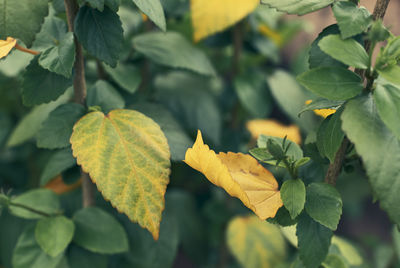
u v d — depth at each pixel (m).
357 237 1.19
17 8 0.48
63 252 0.58
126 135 0.51
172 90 0.81
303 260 0.50
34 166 0.88
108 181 0.49
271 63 1.11
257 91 0.79
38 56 0.51
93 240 0.58
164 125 0.58
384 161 0.45
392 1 1.09
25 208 0.57
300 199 0.48
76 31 0.49
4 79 0.72
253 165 0.51
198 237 0.96
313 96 0.78
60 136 0.53
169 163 0.51
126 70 0.62
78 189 0.72
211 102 0.81
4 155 0.91
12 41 0.50
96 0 0.48
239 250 0.79
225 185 0.48
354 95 0.46
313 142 0.53
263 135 0.52
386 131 0.45
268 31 0.89
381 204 0.45
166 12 0.70
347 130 0.45
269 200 0.49
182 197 0.97
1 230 0.73
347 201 1.11
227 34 0.81
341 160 0.50
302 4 0.49
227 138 0.86
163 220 0.69
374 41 0.46
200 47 0.90
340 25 0.47
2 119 0.87
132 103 0.61
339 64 0.49
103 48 0.50
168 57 0.66
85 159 0.50
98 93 0.56
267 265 0.78
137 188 0.50
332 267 0.55
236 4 0.66
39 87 0.51
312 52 0.49
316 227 0.50
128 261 0.66
